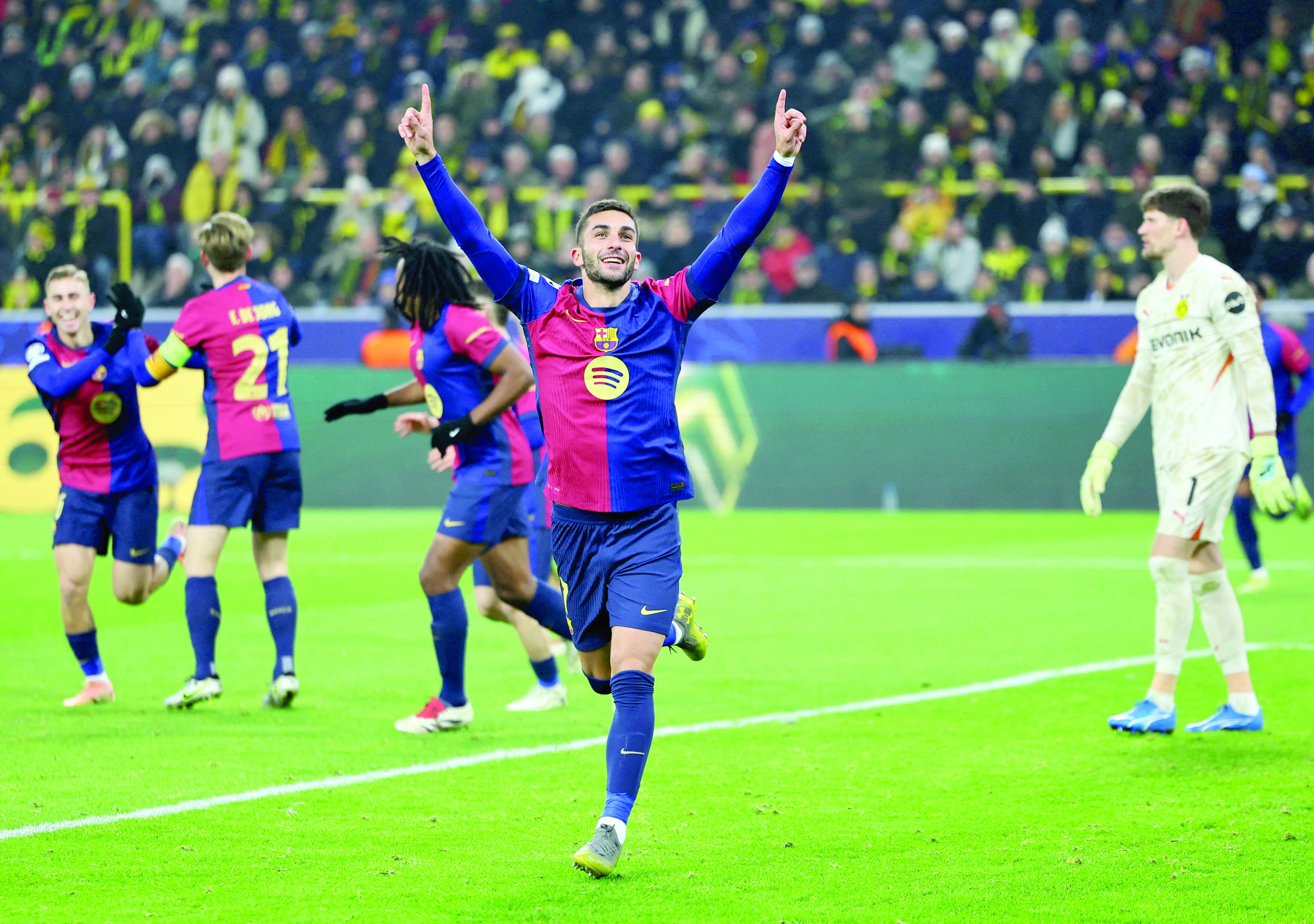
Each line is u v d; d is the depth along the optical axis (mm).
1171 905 10422
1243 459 16125
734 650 22500
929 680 19750
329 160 61656
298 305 55469
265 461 18672
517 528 17516
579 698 19297
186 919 10180
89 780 14305
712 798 13695
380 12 66375
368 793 13820
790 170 12031
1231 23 60219
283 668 18422
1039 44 59469
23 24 69375
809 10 62656
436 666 21688
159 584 20359
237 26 66875
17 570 33406
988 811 13148
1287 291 50938
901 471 44938
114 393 18844
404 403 18953
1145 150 53531
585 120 60438
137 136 59969
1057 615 25500
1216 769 14547
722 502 45625
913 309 50344
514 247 54312
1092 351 49562
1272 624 23750
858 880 11117
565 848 12047
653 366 12227
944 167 54000
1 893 10750
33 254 57625
